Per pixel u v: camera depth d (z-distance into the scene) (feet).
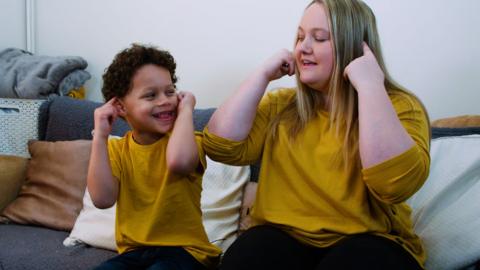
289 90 3.83
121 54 3.60
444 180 3.91
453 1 5.12
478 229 3.43
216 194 4.85
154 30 6.66
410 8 5.30
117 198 3.59
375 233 3.08
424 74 5.29
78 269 4.10
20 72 6.49
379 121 2.81
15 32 7.39
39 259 4.20
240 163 3.50
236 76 6.21
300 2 5.77
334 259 2.67
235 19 6.16
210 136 3.35
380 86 2.95
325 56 3.22
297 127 3.39
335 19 3.19
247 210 4.79
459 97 5.18
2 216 5.39
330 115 3.30
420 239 3.65
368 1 5.49
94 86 7.14
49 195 5.32
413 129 3.05
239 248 2.90
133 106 3.45
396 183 2.77
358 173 3.13
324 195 3.14
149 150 3.59
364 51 3.22
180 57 6.54
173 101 3.51
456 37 5.14
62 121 5.95
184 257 3.43
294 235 3.18
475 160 3.86
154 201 3.52
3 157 5.67
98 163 3.35
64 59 6.53
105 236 4.56
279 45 5.92
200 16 6.37
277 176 3.39
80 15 7.11
